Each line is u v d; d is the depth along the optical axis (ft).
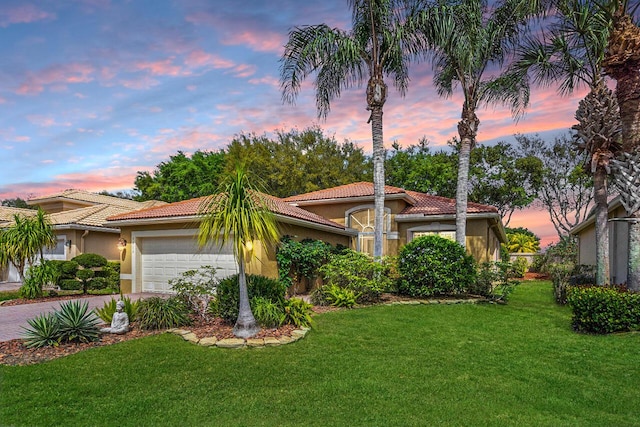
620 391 18.92
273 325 28.58
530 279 77.05
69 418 15.65
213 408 16.62
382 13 46.80
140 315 29.35
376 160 48.57
